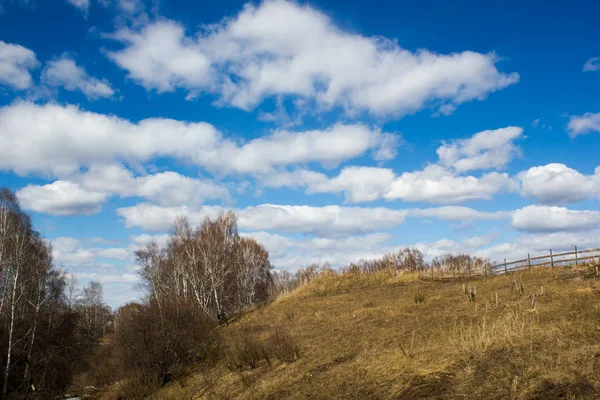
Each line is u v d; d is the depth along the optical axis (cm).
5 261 3503
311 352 2094
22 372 3625
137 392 2619
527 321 1577
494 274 3916
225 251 5375
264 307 4750
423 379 1270
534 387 1022
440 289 3531
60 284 4647
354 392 1383
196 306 3547
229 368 2398
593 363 1059
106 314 8662
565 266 3103
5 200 3691
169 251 5362
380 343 1923
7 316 3659
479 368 1220
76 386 3928
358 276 5172
